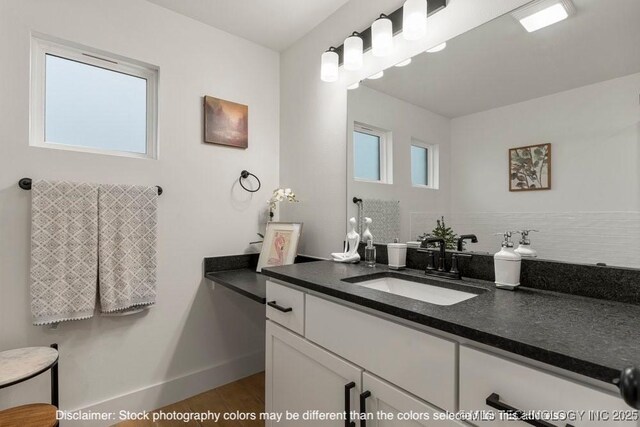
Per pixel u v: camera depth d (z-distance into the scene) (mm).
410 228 1486
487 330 665
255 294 1453
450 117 1346
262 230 2207
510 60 1161
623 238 903
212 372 1994
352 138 1756
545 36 1077
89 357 1592
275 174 2283
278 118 2307
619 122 919
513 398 625
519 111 1138
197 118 1930
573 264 992
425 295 1237
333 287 1040
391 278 1366
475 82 1262
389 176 1579
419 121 1450
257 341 2197
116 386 1667
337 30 1840
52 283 1436
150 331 1770
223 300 2041
